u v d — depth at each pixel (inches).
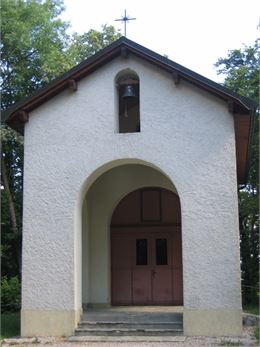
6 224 877.8
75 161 562.9
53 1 996.6
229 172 534.3
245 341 482.6
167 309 616.1
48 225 554.3
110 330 522.0
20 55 916.0
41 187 562.9
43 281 543.8
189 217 532.7
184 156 544.4
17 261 893.8
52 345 487.5
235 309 510.0
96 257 666.8
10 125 594.9
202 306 514.9
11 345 493.4
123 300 676.1
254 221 993.5
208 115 547.5
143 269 682.2
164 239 687.1
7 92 917.2
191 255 525.3
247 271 992.9
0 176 847.7
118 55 571.5
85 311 597.3
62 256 546.3
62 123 572.1
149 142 552.4
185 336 508.7
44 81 893.8
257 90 968.9
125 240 691.4
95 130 564.7
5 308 765.3
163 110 556.1
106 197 677.9
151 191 697.0
